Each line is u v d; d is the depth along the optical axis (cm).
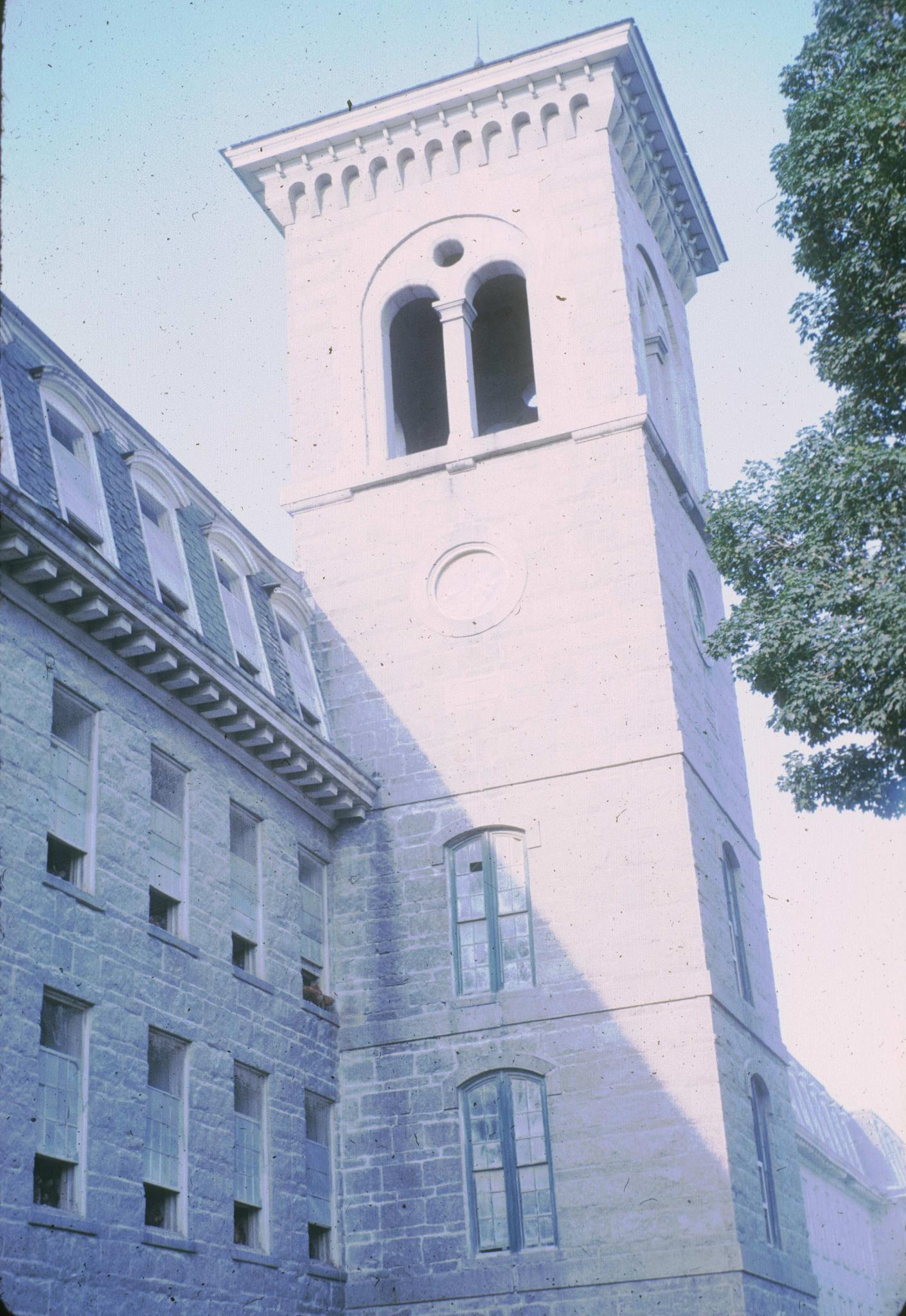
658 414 3688
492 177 3619
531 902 2931
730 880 3269
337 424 3519
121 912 2253
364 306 3628
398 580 3291
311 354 3622
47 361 2533
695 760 3066
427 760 3100
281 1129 2611
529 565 3197
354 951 2994
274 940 2733
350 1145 2850
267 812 2808
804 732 2420
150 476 2775
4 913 1994
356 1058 2911
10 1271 1856
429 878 3006
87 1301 1988
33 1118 1958
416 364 4025
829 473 2431
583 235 3481
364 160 3722
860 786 2431
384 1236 2770
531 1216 2728
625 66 3606
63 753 2233
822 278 2512
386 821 3077
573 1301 2631
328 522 3409
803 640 2366
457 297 3528
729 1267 2572
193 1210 2280
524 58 3591
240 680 2584
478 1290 2683
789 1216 3030
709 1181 2636
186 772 2553
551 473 3262
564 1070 2786
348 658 3253
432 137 3675
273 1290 2462
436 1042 2877
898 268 2419
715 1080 2697
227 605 2930
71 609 2242
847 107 2397
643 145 3797
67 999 2108
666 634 3059
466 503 3306
